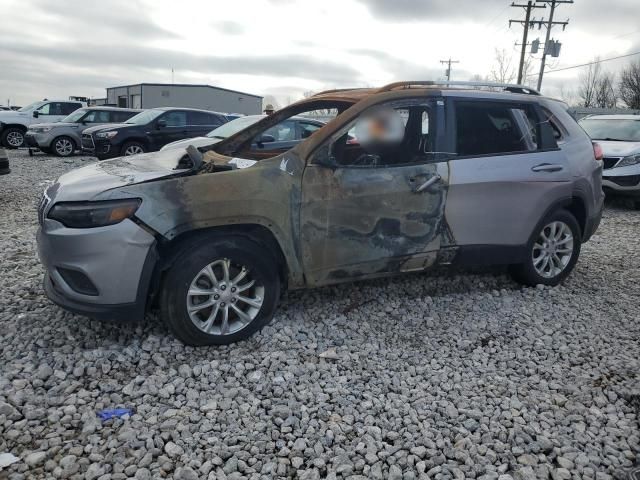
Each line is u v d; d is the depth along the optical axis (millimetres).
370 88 5055
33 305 4281
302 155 3814
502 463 2688
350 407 3094
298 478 2535
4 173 8570
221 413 3002
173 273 3484
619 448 2834
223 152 5117
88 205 3367
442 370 3562
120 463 2570
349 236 3951
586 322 4398
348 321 4230
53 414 2902
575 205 5188
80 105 20656
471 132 4430
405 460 2672
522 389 3361
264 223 3668
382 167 4027
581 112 34500
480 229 4430
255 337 3854
